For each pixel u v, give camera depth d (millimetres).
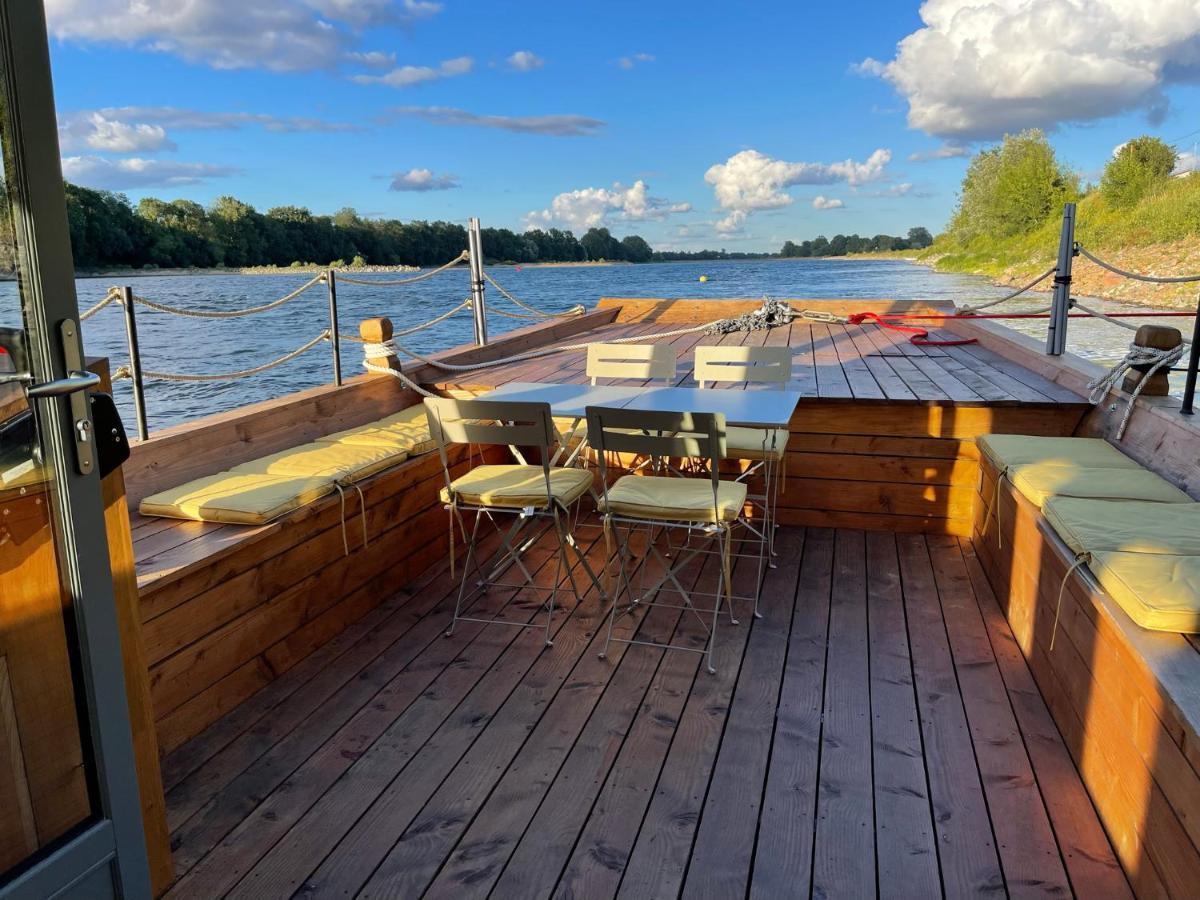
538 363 6395
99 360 1806
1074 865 2043
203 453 3598
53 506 1571
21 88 1417
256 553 2889
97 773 1681
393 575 3785
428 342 18203
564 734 2643
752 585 3816
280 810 2285
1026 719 2689
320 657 3184
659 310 9844
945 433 4441
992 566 3764
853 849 2105
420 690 2930
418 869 2057
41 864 1560
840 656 3133
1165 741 1799
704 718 2725
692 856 2086
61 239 1513
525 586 3844
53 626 1605
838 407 4512
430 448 4031
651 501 3191
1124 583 2150
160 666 2506
